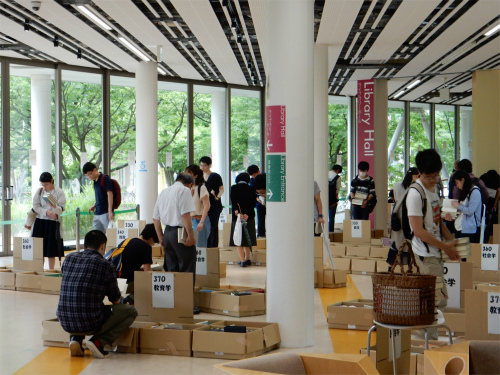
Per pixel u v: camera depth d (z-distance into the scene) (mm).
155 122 14266
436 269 5133
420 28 11617
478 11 10281
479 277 8594
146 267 7160
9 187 13594
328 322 6887
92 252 5781
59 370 5320
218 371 2793
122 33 11289
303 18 6105
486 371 3420
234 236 11289
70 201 14703
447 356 3234
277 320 6121
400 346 4379
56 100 14336
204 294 7551
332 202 15133
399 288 3871
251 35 11828
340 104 21156
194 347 5734
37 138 14117
